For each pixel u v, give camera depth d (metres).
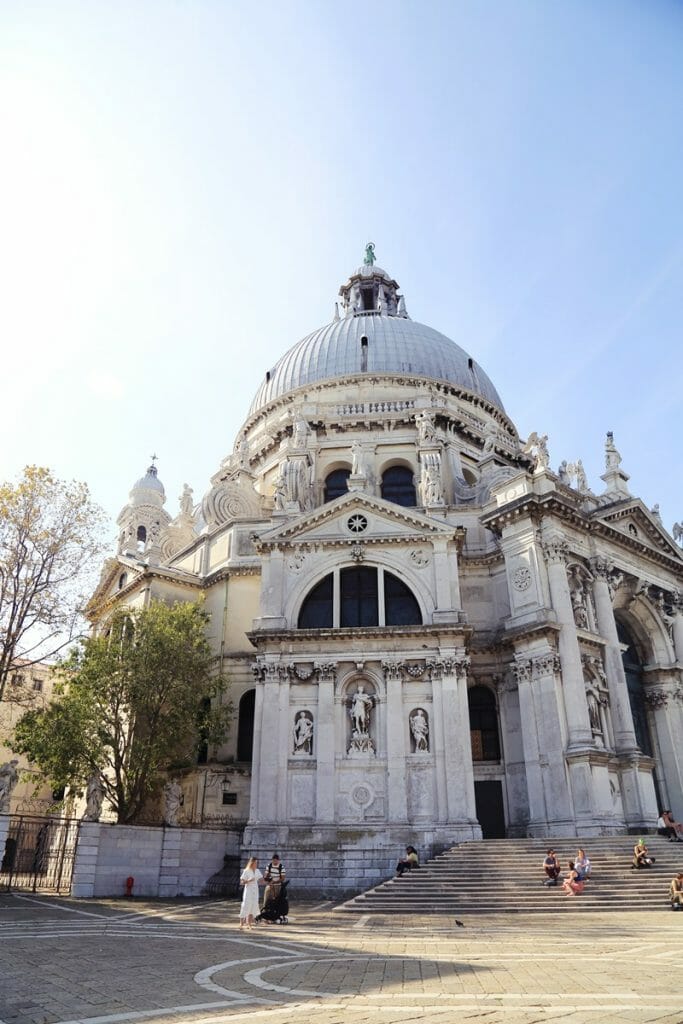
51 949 16.33
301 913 25.84
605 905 24.86
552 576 39.62
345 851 32.72
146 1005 10.68
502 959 15.25
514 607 40.19
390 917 24.36
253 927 21.59
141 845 32.69
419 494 50.41
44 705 39.06
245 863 32.97
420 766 34.25
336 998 11.15
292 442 52.91
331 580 38.94
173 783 35.34
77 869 30.91
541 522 40.97
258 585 46.00
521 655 38.88
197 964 14.59
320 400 57.94
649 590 46.72
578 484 48.09
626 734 39.09
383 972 13.62
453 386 58.34
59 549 34.91
